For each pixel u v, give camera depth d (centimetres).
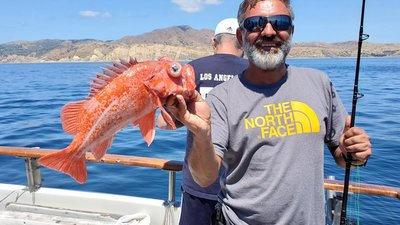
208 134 173
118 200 350
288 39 206
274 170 197
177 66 162
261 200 198
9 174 652
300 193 195
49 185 587
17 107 1533
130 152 762
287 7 206
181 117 168
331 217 270
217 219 220
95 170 644
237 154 206
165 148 791
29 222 342
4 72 5694
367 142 196
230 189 210
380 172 633
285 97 206
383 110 1329
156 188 571
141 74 167
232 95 210
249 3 207
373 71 4381
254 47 207
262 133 200
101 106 171
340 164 227
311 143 201
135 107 169
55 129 1034
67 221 343
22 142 885
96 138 175
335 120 220
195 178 197
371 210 485
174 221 337
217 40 308
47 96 1934
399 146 800
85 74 4512
